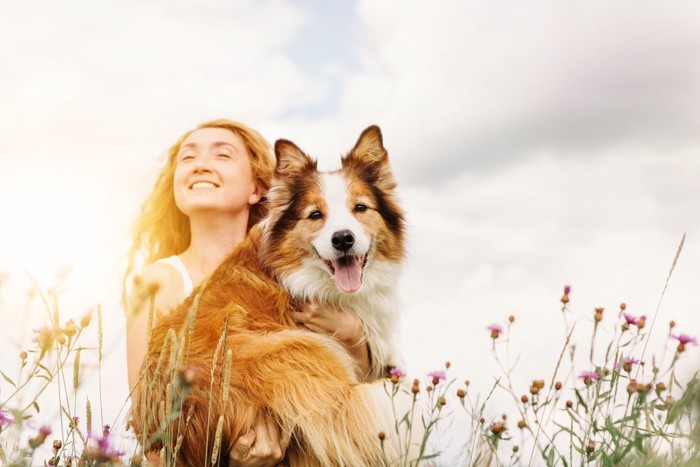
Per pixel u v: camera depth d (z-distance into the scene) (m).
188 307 1.22
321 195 1.37
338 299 1.34
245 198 1.56
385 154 1.47
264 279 1.32
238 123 1.61
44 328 0.87
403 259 1.43
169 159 1.67
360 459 1.08
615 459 0.87
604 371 0.96
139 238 1.68
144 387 0.99
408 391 1.18
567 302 1.00
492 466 1.01
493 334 1.02
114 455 0.83
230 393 1.08
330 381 1.13
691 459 0.88
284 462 1.12
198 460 1.07
